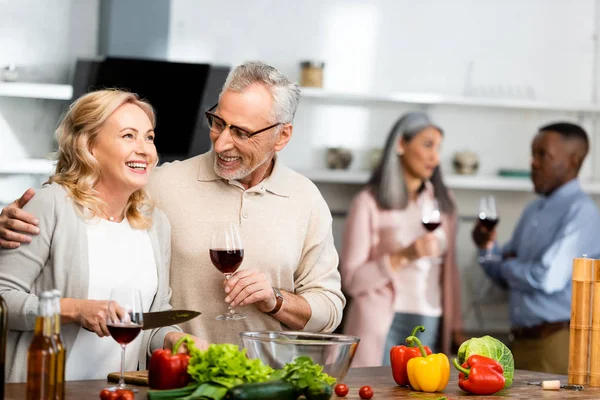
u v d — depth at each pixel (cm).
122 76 541
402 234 586
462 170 624
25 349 243
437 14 639
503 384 236
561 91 662
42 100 556
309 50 615
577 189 577
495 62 650
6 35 547
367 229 584
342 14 621
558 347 556
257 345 216
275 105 271
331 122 618
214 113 274
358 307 579
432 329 586
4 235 244
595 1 666
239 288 259
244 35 602
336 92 593
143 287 257
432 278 588
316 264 295
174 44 588
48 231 247
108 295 250
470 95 644
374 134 624
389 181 587
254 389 188
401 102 627
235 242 259
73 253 247
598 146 666
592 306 256
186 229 280
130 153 250
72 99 542
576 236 563
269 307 271
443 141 639
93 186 255
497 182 618
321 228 296
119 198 257
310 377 197
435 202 591
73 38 561
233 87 270
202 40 594
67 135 255
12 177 539
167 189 284
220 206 282
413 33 635
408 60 634
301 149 614
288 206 289
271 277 284
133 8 560
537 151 584
